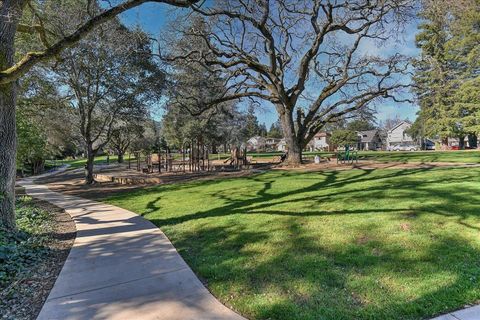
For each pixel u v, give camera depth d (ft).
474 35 85.71
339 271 11.00
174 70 53.36
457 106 100.42
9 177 18.02
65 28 32.86
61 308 9.55
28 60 16.96
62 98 52.95
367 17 42.24
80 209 27.22
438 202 18.74
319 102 55.77
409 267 10.94
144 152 128.57
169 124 107.86
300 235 15.03
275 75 50.29
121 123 71.87
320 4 43.57
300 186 30.37
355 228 15.33
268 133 284.00
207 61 47.55
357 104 56.90
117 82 48.75
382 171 37.40
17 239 16.74
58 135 86.22
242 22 45.78
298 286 10.14
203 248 14.70
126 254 14.49
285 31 52.95
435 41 88.28
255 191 29.71
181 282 11.19
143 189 40.45
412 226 14.94
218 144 142.51
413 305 8.68
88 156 54.75
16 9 17.93
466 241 12.85
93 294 10.44
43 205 30.35
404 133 192.75
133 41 44.34
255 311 8.90
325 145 217.36
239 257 13.01
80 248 15.65
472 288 9.40
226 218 19.75
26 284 11.59
